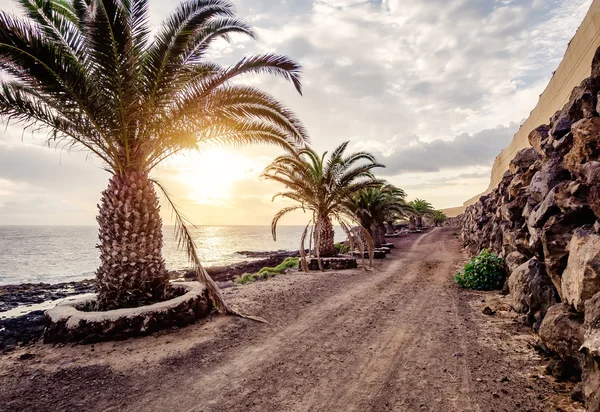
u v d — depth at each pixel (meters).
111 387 3.67
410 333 5.17
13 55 4.86
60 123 6.14
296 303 7.39
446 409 2.98
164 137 6.65
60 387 3.69
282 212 15.02
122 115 6.02
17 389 3.65
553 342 3.43
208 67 7.64
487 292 7.98
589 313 2.70
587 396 2.66
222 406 3.22
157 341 5.07
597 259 2.94
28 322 7.65
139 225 6.30
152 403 3.32
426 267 13.20
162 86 6.13
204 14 5.93
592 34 6.46
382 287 9.19
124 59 5.56
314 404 3.19
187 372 4.01
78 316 5.18
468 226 21.12
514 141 13.70
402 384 3.50
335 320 6.07
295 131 7.96
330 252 15.16
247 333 5.44
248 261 30.88
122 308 5.82
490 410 2.91
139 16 5.73
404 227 50.34
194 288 6.88
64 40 5.74
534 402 2.97
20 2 5.59
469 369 3.76
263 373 3.93
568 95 7.68
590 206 3.33
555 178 4.59
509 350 4.24
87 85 5.56
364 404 3.14
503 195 9.02
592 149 3.41
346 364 4.10
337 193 14.36
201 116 6.78
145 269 6.30
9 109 5.59
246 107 7.07
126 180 6.38
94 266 29.27
